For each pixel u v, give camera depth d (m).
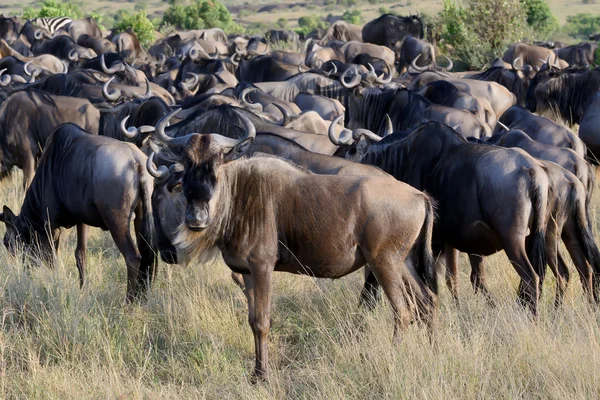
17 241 30.08
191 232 21.52
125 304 27.16
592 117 41.75
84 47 105.44
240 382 21.42
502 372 20.97
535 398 19.77
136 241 31.75
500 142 32.09
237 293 28.22
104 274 30.67
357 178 22.16
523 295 24.53
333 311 25.80
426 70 71.19
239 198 21.48
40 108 43.38
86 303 25.50
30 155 43.44
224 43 139.00
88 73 57.16
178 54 108.75
